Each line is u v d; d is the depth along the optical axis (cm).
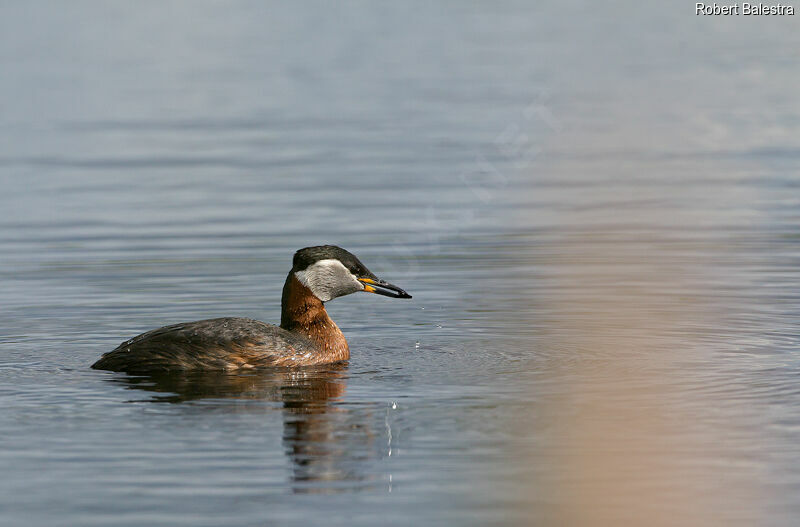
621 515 860
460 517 861
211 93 3212
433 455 978
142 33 4156
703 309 1509
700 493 897
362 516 866
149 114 2973
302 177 2375
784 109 2889
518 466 955
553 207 2159
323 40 4009
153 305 1560
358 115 2930
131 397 1134
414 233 1988
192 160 2525
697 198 2181
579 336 1394
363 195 2236
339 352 1308
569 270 1752
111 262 1803
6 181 2362
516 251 1875
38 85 3294
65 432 1033
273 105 3062
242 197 2225
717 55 3597
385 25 4303
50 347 1347
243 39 4034
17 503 888
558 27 4184
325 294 1338
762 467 945
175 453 982
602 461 951
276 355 1257
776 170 2378
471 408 1102
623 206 2148
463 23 4319
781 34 3900
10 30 4181
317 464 959
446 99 3075
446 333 1431
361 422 1061
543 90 3164
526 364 1266
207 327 1264
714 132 2714
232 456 977
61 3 4747
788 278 1659
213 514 871
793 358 1267
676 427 1039
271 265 1778
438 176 2380
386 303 1608
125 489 912
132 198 2223
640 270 1733
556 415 1077
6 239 1953
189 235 1967
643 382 1182
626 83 3222
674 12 4434
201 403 1118
